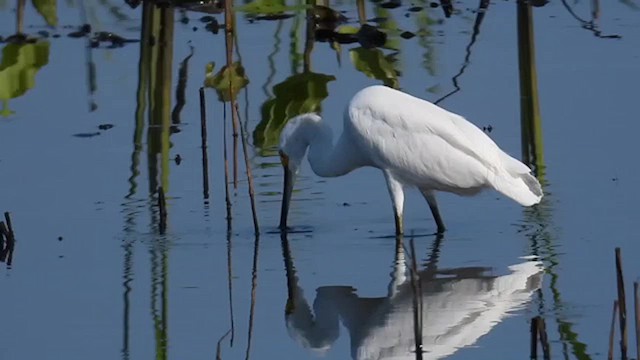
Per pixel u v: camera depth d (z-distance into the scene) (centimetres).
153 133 1614
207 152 1523
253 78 1773
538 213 1327
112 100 1728
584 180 1397
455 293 1136
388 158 1301
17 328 1095
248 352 1033
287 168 1362
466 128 1290
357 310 1113
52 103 1717
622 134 1507
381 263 1224
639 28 1895
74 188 1440
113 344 1055
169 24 1961
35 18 2083
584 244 1237
